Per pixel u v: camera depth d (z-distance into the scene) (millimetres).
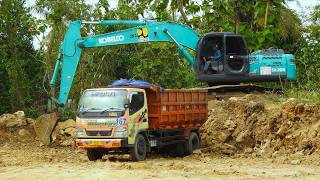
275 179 17094
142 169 19219
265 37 31312
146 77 32656
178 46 26641
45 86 35562
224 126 25359
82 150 25219
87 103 21547
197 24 33375
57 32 34750
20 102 34125
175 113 23109
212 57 26906
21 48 35469
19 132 27422
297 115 24062
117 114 21047
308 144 22828
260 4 32031
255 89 28344
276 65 27719
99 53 33125
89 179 17297
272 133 24250
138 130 21656
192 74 32688
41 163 21094
